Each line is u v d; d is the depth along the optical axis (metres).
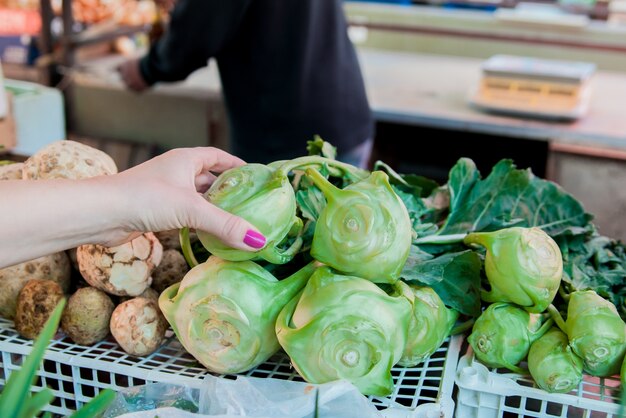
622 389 0.72
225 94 1.94
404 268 0.79
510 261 0.77
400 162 2.59
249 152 1.96
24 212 0.67
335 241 0.70
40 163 0.84
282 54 1.82
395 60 2.97
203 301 0.71
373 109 2.24
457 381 0.74
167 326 0.80
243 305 0.71
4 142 1.38
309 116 1.89
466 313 0.81
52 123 1.61
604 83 2.66
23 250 0.69
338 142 1.96
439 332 0.77
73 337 0.79
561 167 2.10
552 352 0.74
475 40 3.02
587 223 0.96
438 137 2.51
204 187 0.82
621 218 2.07
